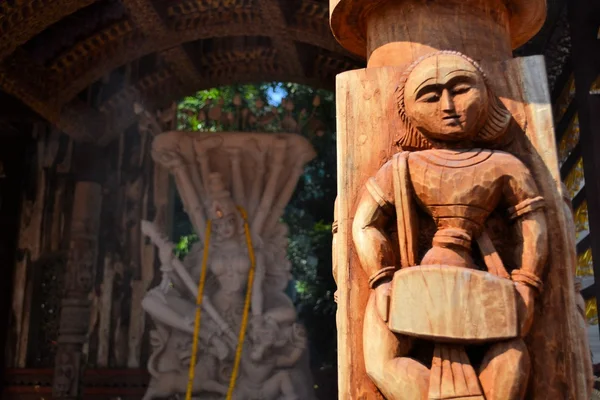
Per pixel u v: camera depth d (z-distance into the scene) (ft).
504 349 6.86
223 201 22.62
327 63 24.22
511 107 8.20
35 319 24.35
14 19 18.11
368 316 7.43
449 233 7.43
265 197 23.21
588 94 15.85
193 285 21.88
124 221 25.35
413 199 7.80
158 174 25.85
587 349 7.93
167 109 25.68
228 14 21.65
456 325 6.89
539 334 7.33
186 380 21.02
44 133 25.67
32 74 21.54
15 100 22.70
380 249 7.58
